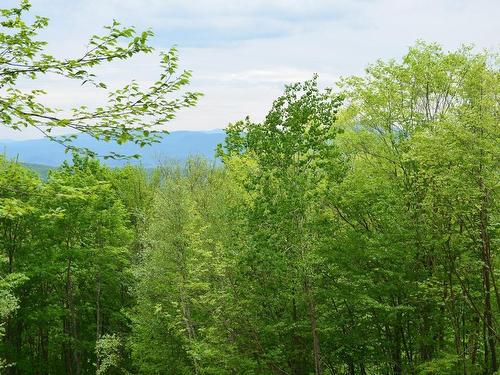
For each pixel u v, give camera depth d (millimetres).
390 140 18047
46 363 29500
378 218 17359
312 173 16766
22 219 23516
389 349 18391
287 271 16844
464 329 16734
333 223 17312
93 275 28734
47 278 26266
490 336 15828
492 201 13852
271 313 18703
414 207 15969
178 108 6891
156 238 23234
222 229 21719
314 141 16219
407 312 17031
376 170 17969
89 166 33406
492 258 15977
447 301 16266
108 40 6445
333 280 17562
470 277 16172
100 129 6531
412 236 15938
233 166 19359
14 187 7227
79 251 25328
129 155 6926
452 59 16938
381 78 18078
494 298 16922
